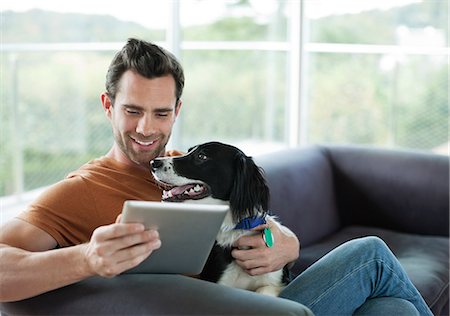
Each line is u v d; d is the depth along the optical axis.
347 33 5.83
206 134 6.60
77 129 4.81
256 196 1.96
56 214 1.75
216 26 7.67
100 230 1.45
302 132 4.09
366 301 1.96
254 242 1.95
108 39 5.82
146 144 1.89
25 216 1.73
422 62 5.17
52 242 1.74
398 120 5.20
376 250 1.93
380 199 3.32
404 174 3.28
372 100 5.26
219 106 6.55
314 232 3.06
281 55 6.20
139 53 1.87
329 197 3.29
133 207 1.41
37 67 4.48
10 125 4.40
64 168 4.80
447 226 3.19
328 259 1.91
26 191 4.58
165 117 1.90
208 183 1.95
